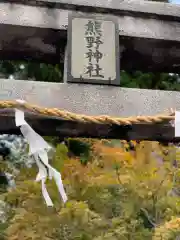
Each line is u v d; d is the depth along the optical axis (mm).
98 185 3172
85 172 3203
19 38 1789
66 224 2832
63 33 1767
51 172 1403
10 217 3000
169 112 1511
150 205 3188
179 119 1400
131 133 1563
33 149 1366
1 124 1474
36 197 2922
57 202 2879
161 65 2051
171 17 1923
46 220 2816
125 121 1374
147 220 3312
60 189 1392
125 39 1836
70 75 1587
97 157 3377
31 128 1378
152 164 3314
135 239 2971
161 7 1924
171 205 3164
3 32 1750
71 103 1538
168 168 3316
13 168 3311
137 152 3365
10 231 2775
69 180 3109
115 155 3324
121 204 3156
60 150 3115
